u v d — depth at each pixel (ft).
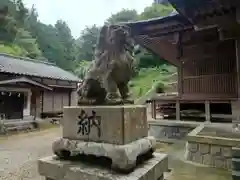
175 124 27.53
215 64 28.40
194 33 30.01
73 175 7.06
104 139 7.20
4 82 39.99
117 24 8.77
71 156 8.18
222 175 14.01
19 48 100.37
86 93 8.39
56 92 61.82
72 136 8.15
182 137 26.61
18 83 43.39
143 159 8.09
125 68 8.44
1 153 24.90
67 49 142.92
